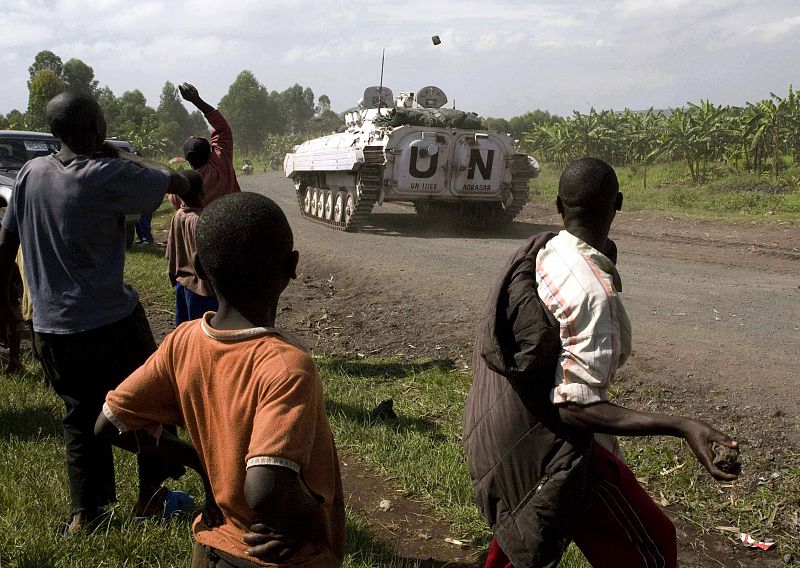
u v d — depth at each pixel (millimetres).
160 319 9141
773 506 4535
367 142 16453
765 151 26641
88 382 3863
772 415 5402
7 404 5805
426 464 5109
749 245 14391
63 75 103000
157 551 3787
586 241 2742
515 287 2629
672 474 4957
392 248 13766
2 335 4035
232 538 2059
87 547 3738
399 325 8672
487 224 17438
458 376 6852
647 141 31891
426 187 16172
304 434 1861
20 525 3955
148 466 3975
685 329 7633
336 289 10805
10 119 78062
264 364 1942
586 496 2617
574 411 2479
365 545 4074
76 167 3664
